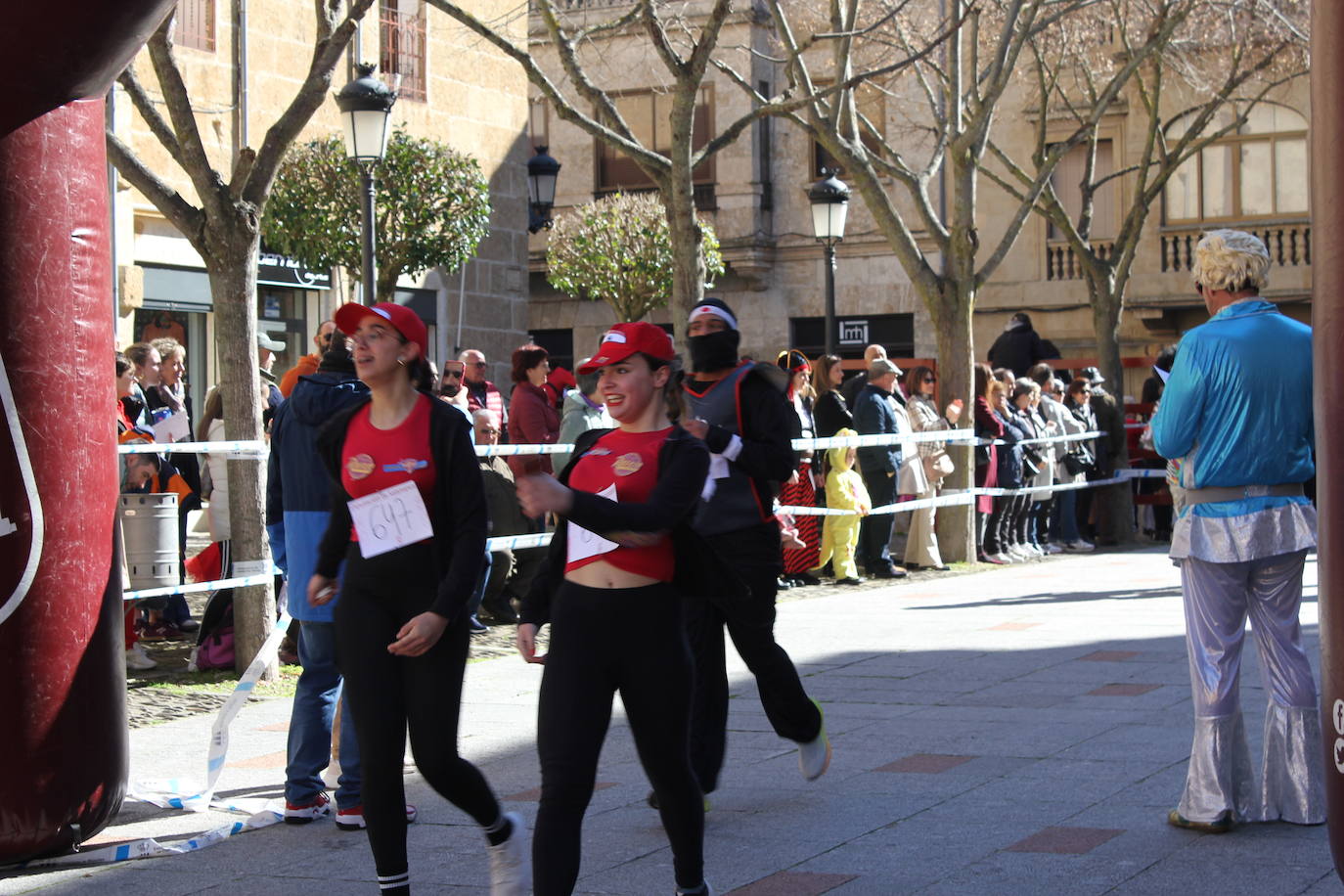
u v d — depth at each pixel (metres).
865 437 14.51
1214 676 5.73
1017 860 5.39
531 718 8.32
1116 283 21.02
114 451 6.06
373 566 4.94
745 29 33.22
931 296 16.75
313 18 20.22
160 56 9.15
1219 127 30.58
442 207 18.08
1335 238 4.07
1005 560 17.17
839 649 10.46
